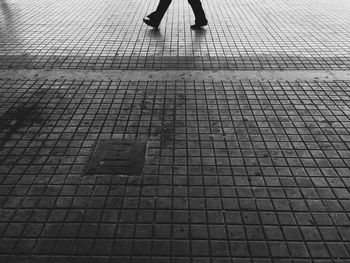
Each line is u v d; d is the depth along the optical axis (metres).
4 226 2.58
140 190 2.92
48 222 2.62
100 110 4.03
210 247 2.43
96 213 2.70
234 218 2.66
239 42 5.91
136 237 2.50
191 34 6.27
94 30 6.43
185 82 4.64
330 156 3.31
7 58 5.32
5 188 2.93
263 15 7.25
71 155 3.32
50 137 3.57
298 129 3.70
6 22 6.84
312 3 8.01
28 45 5.78
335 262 2.33
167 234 2.52
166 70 4.96
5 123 3.78
